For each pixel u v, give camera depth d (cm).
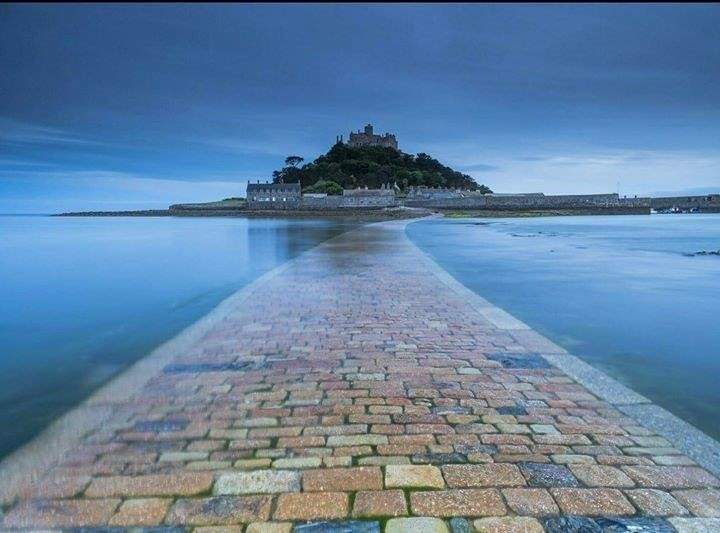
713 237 3108
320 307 743
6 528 240
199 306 947
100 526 240
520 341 557
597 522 239
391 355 507
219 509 251
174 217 11356
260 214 9550
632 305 869
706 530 234
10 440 351
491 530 234
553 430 337
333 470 287
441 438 326
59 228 5941
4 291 1163
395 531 233
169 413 371
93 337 700
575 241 2700
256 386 424
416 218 6775
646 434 332
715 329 691
